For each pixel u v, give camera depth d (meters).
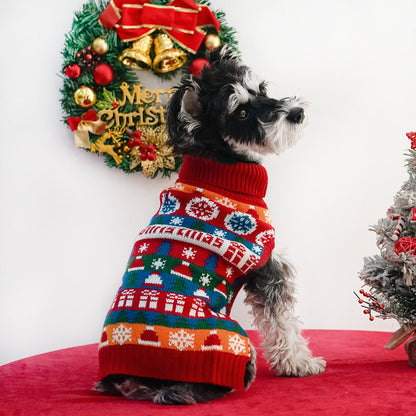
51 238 1.72
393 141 1.82
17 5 1.70
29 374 1.40
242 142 1.28
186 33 1.69
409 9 1.82
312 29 1.80
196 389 1.17
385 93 1.82
